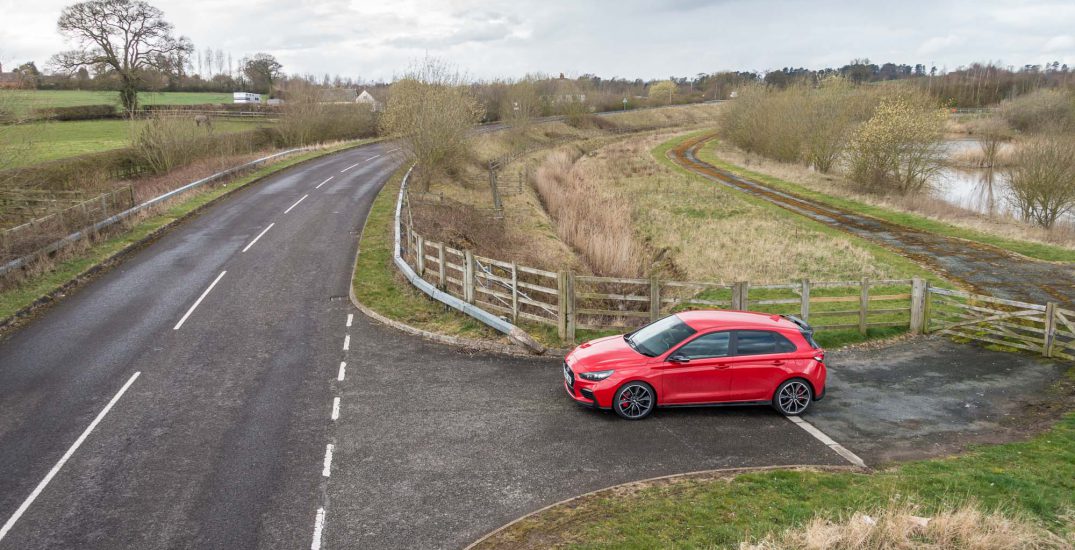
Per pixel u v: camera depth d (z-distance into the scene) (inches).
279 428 431.8
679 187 1971.0
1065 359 569.0
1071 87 3656.5
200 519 331.9
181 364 542.0
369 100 3946.9
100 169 1503.4
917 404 482.3
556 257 1093.1
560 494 354.0
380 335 621.6
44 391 485.4
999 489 346.3
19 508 340.2
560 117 4271.7
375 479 370.0
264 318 663.1
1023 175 1465.3
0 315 633.6
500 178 1904.5
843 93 2247.8
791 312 735.1
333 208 1250.0
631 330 613.0
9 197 1123.3
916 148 1788.9
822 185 1959.9
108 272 816.9
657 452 402.0
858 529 296.2
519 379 520.7
